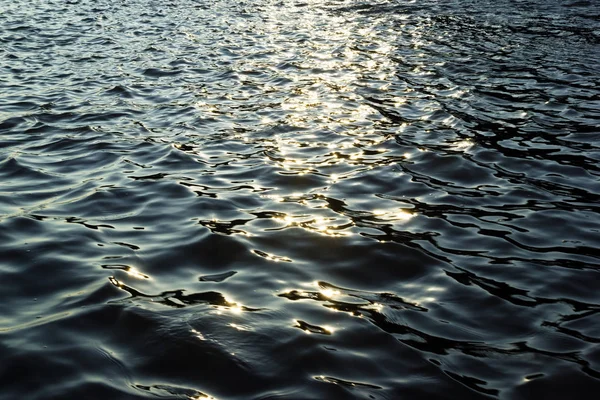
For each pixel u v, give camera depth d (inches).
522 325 158.6
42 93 375.6
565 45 478.9
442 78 402.3
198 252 192.2
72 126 317.7
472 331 155.9
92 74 419.8
